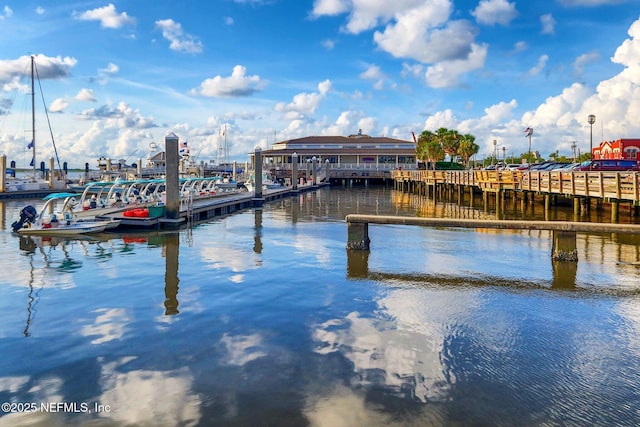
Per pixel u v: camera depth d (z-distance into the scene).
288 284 11.20
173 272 12.52
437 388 6.05
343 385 6.12
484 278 11.76
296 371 6.51
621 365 6.72
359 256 14.66
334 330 8.08
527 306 9.42
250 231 21.02
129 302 9.76
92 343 7.52
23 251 15.76
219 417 5.39
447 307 9.36
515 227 13.41
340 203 39.91
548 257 14.41
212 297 10.10
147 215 21.97
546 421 5.33
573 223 13.30
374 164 85.69
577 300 9.83
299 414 5.45
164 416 5.41
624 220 23.95
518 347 7.35
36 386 6.12
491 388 6.05
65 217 20.27
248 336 7.81
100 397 5.84
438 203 40.00
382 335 7.84
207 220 25.81
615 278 11.66
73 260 14.20
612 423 5.30
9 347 7.37
